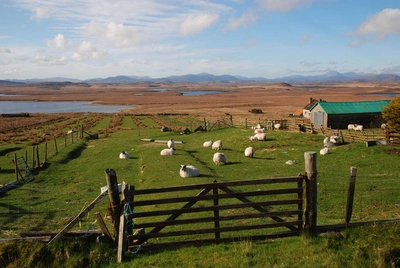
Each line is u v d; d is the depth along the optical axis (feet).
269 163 102.83
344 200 61.57
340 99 543.80
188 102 562.25
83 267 33.37
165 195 69.00
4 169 104.37
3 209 64.39
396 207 56.90
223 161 104.22
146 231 47.70
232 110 399.44
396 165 87.81
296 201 36.78
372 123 189.57
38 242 35.83
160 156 116.78
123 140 166.20
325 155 109.29
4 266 33.81
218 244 35.83
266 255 32.37
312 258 31.35
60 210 63.31
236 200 62.80
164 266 31.68
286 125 177.88
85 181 88.43
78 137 178.91
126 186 35.73
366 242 33.83
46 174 98.27
